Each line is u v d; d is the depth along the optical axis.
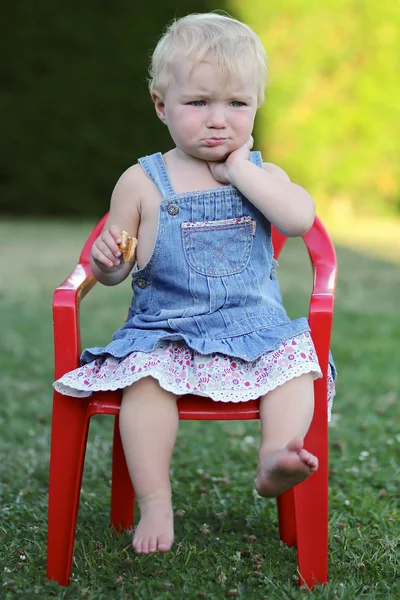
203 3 11.79
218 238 2.46
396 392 4.51
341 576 2.42
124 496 2.77
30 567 2.43
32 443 3.75
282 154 12.04
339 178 12.16
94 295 7.29
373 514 2.88
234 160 2.47
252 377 2.31
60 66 11.81
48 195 12.21
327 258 2.66
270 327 2.40
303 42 11.75
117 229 2.41
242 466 3.47
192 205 2.46
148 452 2.23
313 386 2.35
